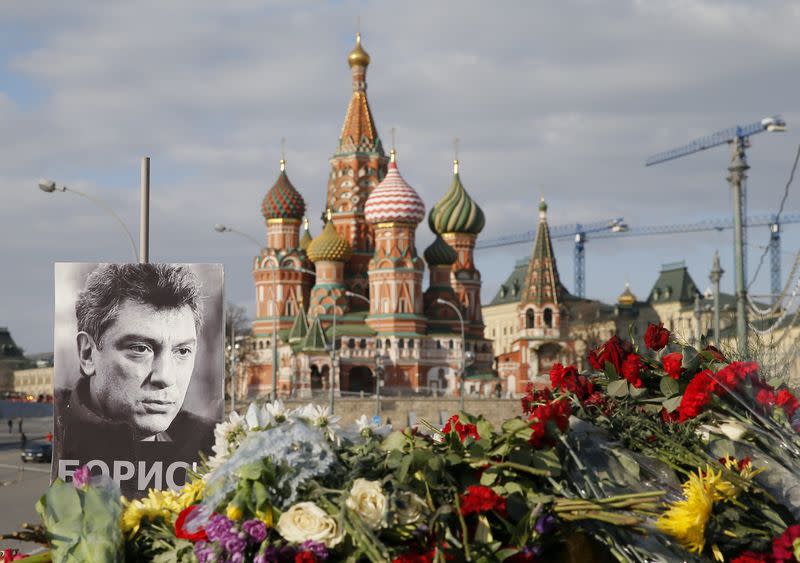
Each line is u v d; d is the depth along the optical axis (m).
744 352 6.36
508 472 4.94
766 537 5.01
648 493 4.89
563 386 6.03
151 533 5.04
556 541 4.80
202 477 5.27
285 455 4.75
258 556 4.49
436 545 4.63
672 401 5.77
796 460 5.43
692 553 4.86
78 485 5.12
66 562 4.98
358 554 4.57
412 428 5.44
